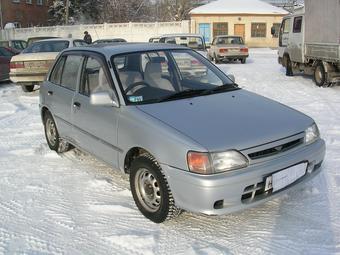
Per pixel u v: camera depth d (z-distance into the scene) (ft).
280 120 12.94
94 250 11.66
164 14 185.78
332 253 11.12
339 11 36.70
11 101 35.91
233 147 11.37
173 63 15.84
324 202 14.06
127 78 14.56
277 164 11.75
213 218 13.20
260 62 76.33
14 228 12.97
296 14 47.65
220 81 16.12
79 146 17.15
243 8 134.21
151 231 12.56
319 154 13.14
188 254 11.29
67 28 130.82
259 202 11.65
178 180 11.55
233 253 11.29
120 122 13.75
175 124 12.32
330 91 37.81
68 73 18.04
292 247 11.49
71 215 13.71
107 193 15.35
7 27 141.69
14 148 21.33
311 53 43.21
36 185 16.25
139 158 12.93
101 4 180.55
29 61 37.99
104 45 17.07
